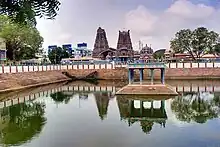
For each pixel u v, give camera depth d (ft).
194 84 180.45
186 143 58.29
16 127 73.82
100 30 350.23
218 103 108.99
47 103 114.93
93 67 234.79
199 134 64.95
